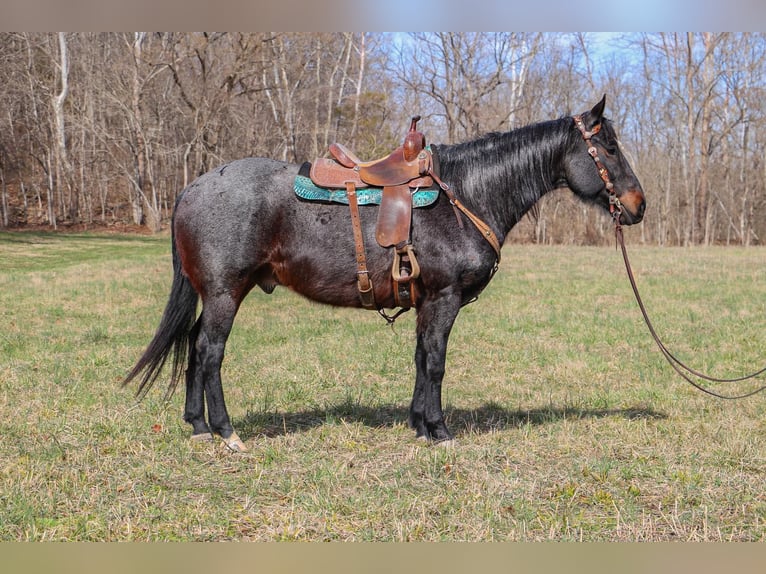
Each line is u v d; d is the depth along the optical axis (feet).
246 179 15.89
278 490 14.05
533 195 17.29
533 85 114.93
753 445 16.87
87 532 12.01
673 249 87.20
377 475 14.76
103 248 82.58
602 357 26.99
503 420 19.19
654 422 18.98
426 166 16.08
